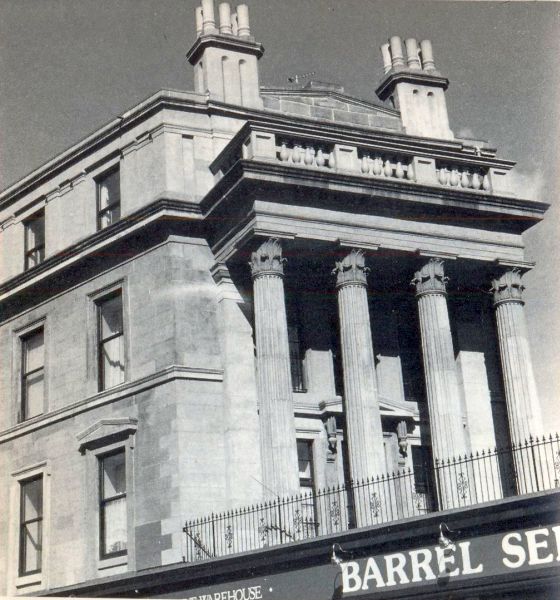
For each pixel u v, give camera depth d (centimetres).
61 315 3297
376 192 2817
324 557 2333
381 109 3450
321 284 3067
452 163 3017
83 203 3312
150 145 3088
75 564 2975
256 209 2695
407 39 3556
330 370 3033
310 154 2838
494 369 3225
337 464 2917
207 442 2783
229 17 3312
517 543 2005
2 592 3169
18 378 3422
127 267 3083
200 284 2933
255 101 3222
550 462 2909
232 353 2858
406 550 2189
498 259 3005
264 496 2544
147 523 2778
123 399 2964
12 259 3547
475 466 3023
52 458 3167
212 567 2528
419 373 3152
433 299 2884
